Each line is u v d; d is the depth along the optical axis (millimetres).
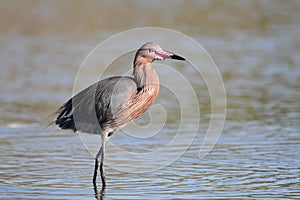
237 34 30109
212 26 31625
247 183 11977
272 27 31578
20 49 27438
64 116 13305
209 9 35594
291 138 15375
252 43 28266
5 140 15633
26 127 16859
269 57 25734
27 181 12305
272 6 36625
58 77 22844
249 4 37094
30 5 35500
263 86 21266
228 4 37000
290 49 27094
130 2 36719
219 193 11383
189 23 32125
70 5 35625
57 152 14633
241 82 21906
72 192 11633
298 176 12367
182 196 11258
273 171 12742
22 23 31953
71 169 13281
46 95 20375
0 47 27797
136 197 11266
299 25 31891
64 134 16312
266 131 16109
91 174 12930
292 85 21281
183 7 35844
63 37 29547
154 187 11883
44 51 26984
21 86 21625
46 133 16344
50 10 34531
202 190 11602
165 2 37031
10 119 17594
